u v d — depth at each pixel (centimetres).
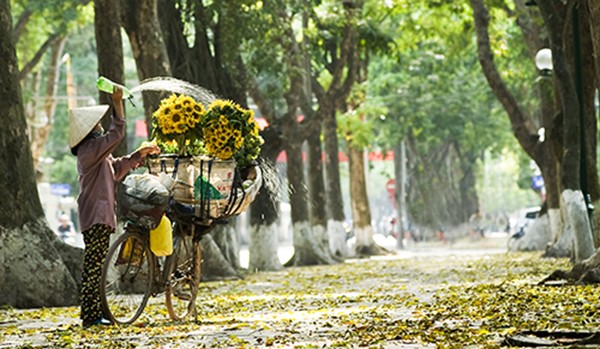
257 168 1345
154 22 2542
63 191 7119
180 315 1446
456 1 3891
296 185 3694
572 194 2339
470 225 6969
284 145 3706
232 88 3161
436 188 6881
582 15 2609
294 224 3725
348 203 12225
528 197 12031
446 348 949
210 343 1078
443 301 1538
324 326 1227
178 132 1301
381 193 13000
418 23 4328
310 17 3700
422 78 5578
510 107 3716
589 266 1850
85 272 1268
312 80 3912
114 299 1276
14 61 1872
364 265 3444
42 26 4722
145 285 1292
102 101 2180
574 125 2369
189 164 1297
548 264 2809
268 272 3198
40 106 5556
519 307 1353
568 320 1164
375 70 5581
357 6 3838
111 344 1070
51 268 1809
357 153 4719
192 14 3062
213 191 1298
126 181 1270
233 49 3102
